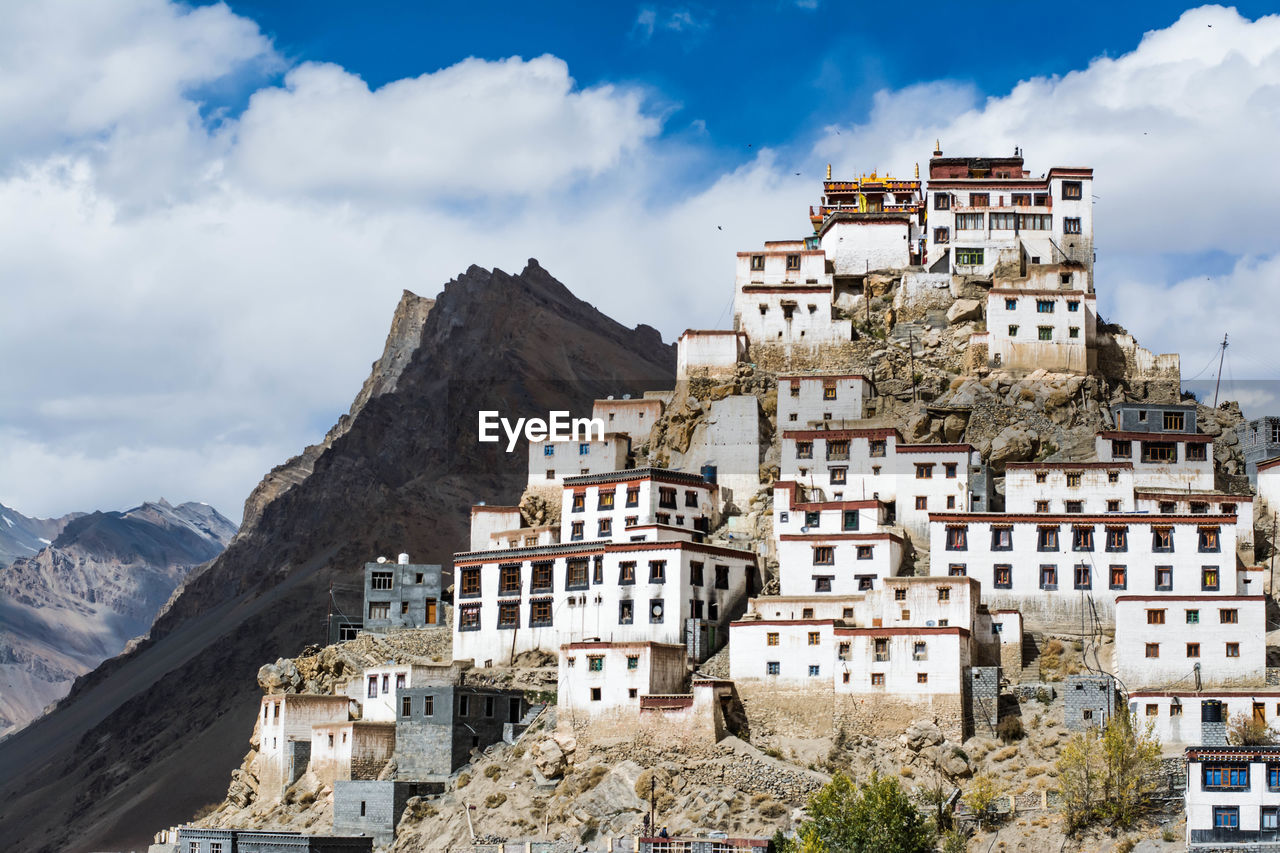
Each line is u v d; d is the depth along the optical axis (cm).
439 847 13950
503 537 17738
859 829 12188
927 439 17012
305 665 17912
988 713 13562
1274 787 11981
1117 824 12400
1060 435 16762
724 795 13325
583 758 14275
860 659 13850
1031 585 14950
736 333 18400
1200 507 15575
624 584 15612
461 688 15088
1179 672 13862
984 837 12562
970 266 18712
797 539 15462
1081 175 18862
